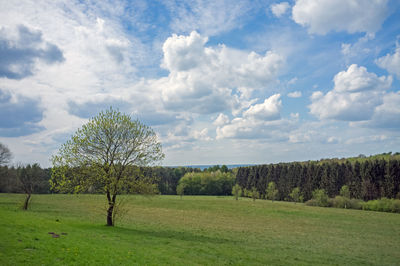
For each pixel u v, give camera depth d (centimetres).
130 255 2066
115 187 3606
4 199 7906
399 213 9081
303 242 4050
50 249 1853
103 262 1769
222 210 8725
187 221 5972
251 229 5256
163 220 5888
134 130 3828
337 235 4959
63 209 6322
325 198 11350
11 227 2473
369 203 10294
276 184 17112
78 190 3422
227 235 4278
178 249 2653
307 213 8438
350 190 13650
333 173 14512
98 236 2784
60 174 3491
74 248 1975
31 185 5984
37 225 2858
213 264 2194
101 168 3562
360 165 13925
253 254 2831
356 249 3709
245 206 9981
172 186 18262
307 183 15250
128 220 5419
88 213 5859
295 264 2534
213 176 18688
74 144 3575
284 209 9369
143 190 3719
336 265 2677
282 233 4925
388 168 12700
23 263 1488
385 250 3753
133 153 3788
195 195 17325
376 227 6159
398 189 12275
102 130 3731
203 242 3372
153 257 2123
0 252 1611
